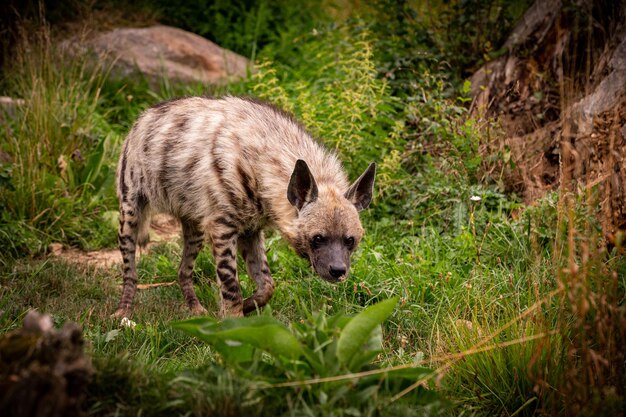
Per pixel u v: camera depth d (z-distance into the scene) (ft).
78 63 52.65
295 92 49.24
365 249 34.60
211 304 33.50
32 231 39.01
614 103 35.53
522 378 22.98
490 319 27.14
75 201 42.14
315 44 56.39
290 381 19.31
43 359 16.87
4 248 37.22
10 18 56.75
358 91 42.47
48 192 40.52
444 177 39.17
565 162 26.99
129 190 33.58
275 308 31.60
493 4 49.78
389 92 46.37
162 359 25.59
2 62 54.75
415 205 38.11
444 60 47.44
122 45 57.00
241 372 19.48
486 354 23.66
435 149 41.11
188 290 33.55
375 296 30.91
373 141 40.96
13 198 39.81
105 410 18.65
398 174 40.52
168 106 33.27
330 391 19.27
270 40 62.90
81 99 47.88
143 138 33.19
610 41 39.22
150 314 30.68
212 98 32.86
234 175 30.55
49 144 43.39
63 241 40.14
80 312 29.84
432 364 24.26
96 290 33.45
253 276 32.32
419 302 30.76
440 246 34.94
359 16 54.24
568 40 41.83
